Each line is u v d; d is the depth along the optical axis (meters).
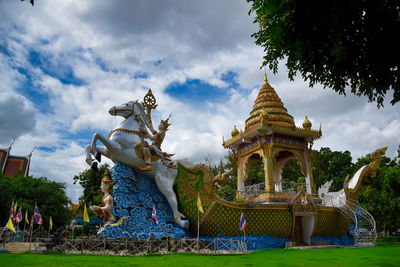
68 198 31.50
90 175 34.41
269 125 18.16
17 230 21.19
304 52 6.56
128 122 13.64
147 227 12.70
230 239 13.36
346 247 15.95
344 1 5.61
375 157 20.25
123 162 13.08
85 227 31.83
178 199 13.90
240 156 21.56
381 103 7.09
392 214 27.11
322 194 19.23
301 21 6.00
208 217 13.98
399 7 5.84
